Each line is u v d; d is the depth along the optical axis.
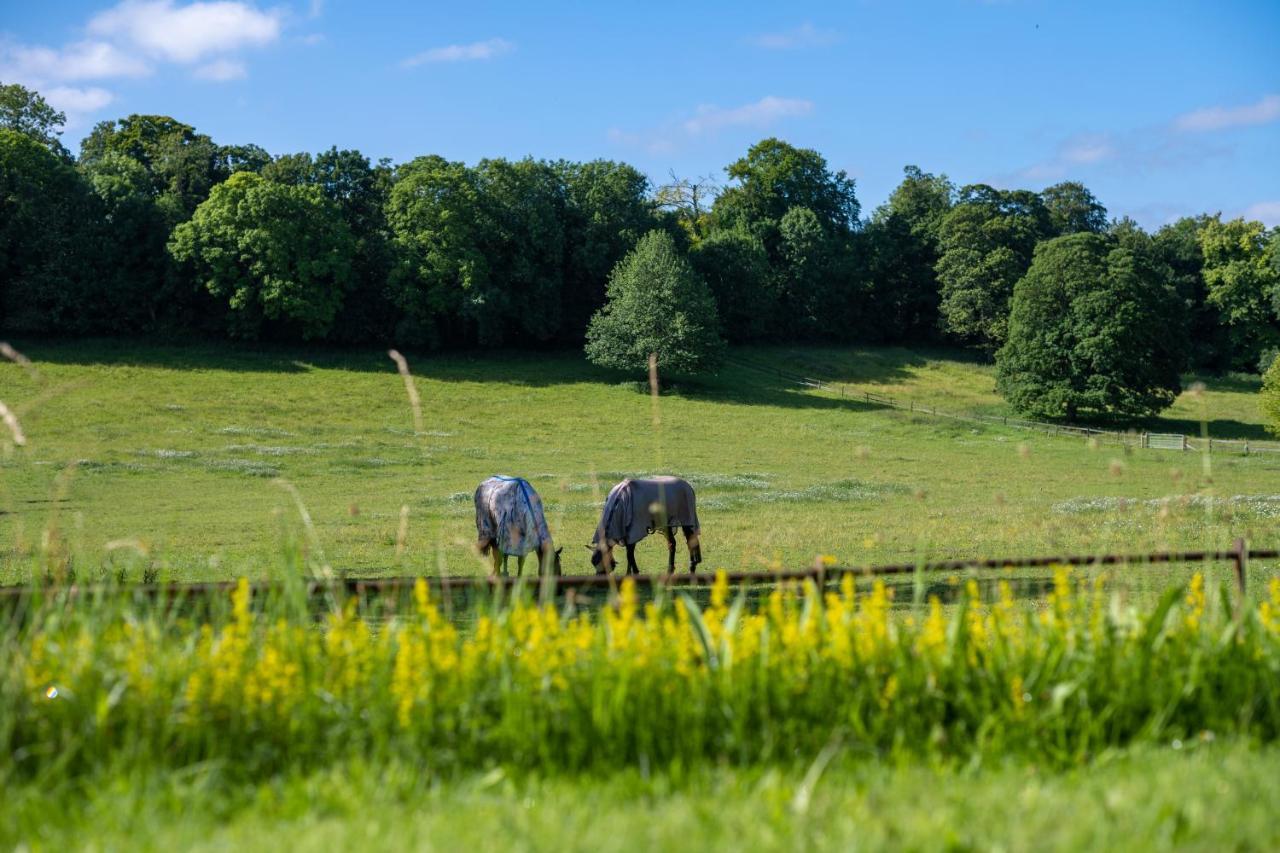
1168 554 7.44
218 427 51.03
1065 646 6.38
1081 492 35.41
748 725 5.88
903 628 6.64
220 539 24.47
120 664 5.94
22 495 33.25
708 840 4.54
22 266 66.50
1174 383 66.12
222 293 67.75
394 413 57.47
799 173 98.00
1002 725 5.92
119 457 42.31
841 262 91.69
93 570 15.16
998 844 4.36
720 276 84.69
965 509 30.16
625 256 76.31
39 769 5.46
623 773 5.50
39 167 66.88
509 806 5.04
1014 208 97.75
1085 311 64.50
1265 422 60.78
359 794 5.21
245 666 6.02
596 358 69.88
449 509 31.62
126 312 68.00
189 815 5.02
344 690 6.06
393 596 7.25
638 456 47.94
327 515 30.03
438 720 5.84
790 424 59.66
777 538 23.67
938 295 93.44
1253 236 90.19
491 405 61.19
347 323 73.00
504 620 6.40
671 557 19.38
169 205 72.06
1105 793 4.98
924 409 67.50
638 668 5.98
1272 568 16.05
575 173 85.81
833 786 5.24
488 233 75.75
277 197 67.94
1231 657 6.42
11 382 55.53
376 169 83.31
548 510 30.78
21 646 5.98
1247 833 4.47
